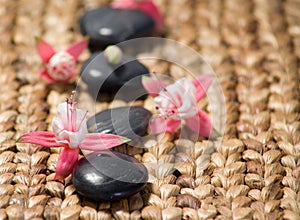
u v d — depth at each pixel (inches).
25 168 18.4
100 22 21.9
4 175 18.2
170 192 18.0
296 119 20.0
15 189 17.9
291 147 19.1
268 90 20.8
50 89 20.7
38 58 21.5
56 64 20.4
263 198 17.9
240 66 21.6
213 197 17.9
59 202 17.7
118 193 17.3
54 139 18.3
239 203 17.7
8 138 19.1
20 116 19.7
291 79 21.2
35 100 20.2
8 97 20.2
